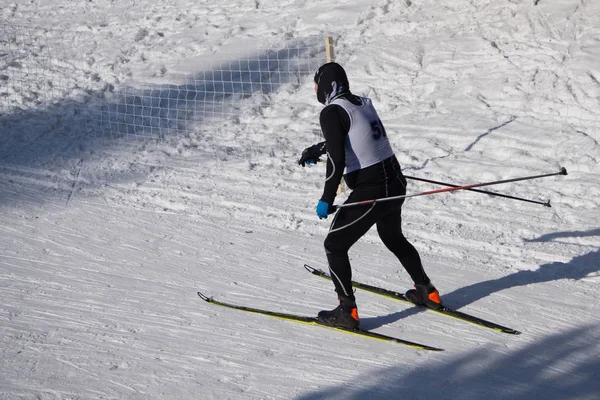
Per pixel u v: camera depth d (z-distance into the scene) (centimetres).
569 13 3027
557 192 2059
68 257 1756
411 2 3556
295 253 1777
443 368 1226
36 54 3844
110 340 1334
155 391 1155
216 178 2342
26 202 2164
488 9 3256
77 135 2811
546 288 1552
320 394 1141
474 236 1828
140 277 1639
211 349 1300
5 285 1585
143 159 2555
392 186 1309
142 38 3928
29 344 1315
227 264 1714
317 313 1454
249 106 3006
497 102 2669
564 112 2531
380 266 1688
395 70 3017
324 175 2323
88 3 4728
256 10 4025
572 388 1153
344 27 3538
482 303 1488
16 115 3033
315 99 2984
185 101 3119
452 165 2302
